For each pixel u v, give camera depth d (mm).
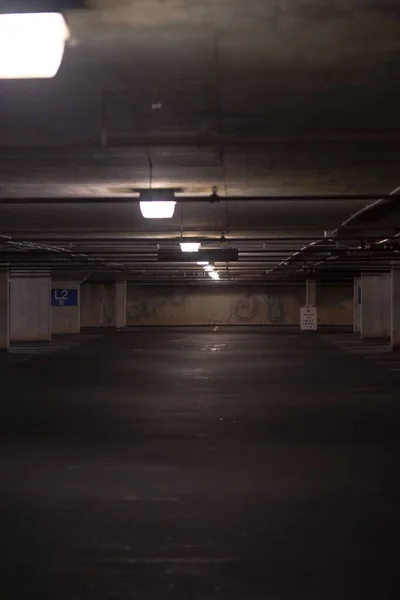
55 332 36688
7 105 5969
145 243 17609
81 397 13062
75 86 5488
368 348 25594
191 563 4848
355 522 5738
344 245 17422
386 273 30969
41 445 8797
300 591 4387
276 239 14398
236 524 5684
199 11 4164
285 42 4645
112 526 5648
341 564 4836
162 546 5184
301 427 9898
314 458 8008
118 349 25562
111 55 4844
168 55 4852
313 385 14648
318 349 25125
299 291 48688
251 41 4621
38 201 8992
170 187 10094
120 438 9203
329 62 5020
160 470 7480
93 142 7195
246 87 5543
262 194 10805
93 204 11367
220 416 10844
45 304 30109
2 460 7996
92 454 8266
